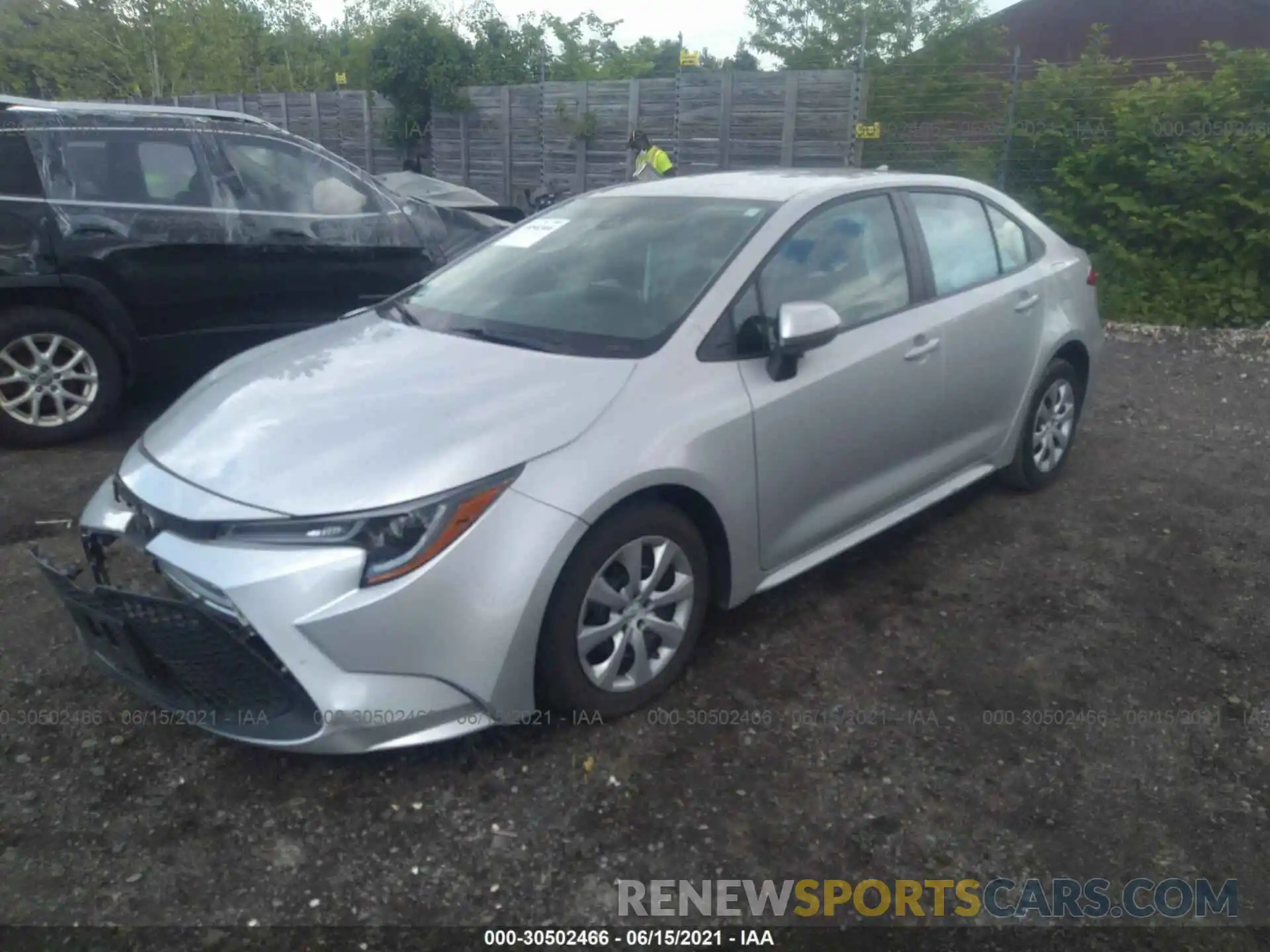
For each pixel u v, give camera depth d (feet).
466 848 9.35
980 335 14.97
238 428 10.68
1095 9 55.47
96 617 9.98
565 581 10.12
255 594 9.19
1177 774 10.36
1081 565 14.83
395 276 22.90
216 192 20.56
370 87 51.06
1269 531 16.02
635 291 12.49
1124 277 31.04
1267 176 29.17
